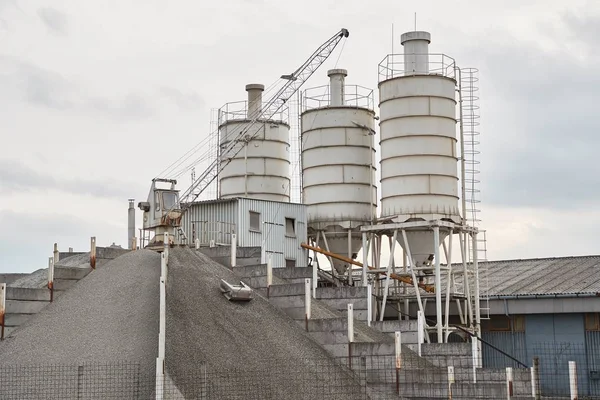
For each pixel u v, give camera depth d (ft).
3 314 135.44
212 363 127.03
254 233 208.13
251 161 241.76
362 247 211.20
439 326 183.32
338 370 138.21
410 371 135.74
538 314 191.62
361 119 228.22
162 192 187.52
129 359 123.44
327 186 225.15
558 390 185.06
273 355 135.54
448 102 201.87
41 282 154.51
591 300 184.24
